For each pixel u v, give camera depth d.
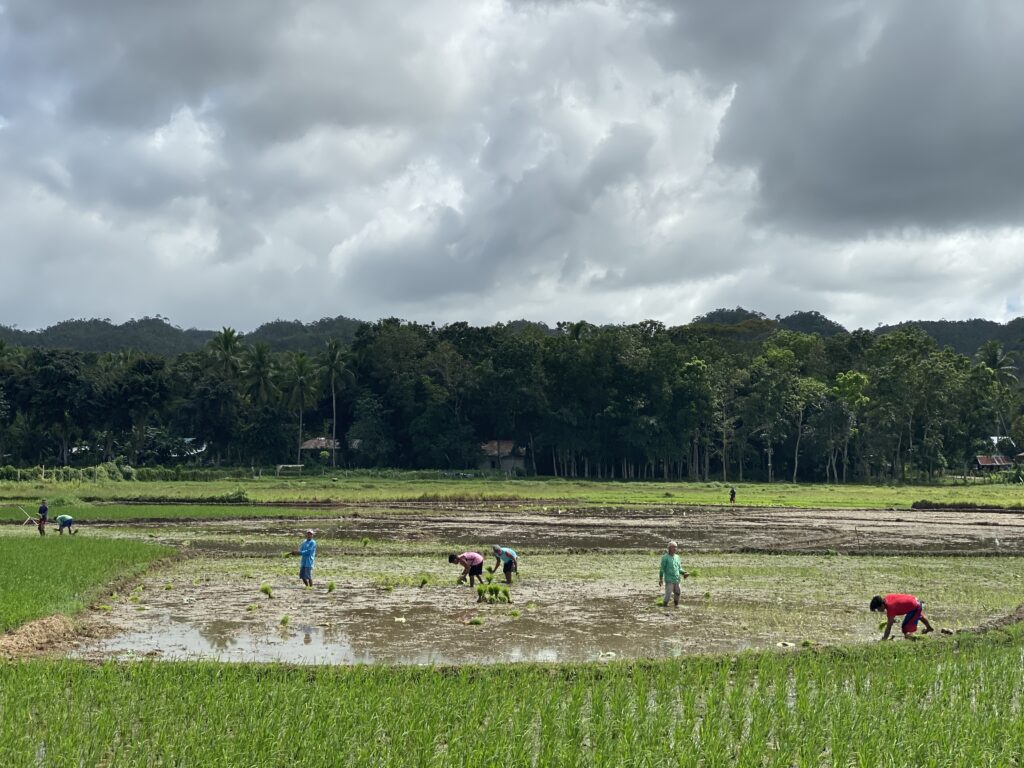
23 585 23.83
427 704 13.58
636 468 119.62
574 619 22.52
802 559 35.31
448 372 117.25
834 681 15.69
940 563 34.25
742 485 98.69
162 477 95.50
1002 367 132.50
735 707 13.81
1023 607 23.56
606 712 13.64
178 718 13.03
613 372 112.44
